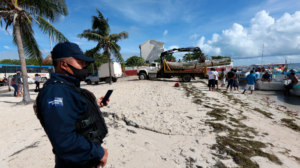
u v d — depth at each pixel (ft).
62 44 3.51
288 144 10.94
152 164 8.20
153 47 195.93
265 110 20.16
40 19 25.23
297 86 29.94
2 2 23.50
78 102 3.14
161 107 20.29
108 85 49.75
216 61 53.26
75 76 3.63
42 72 79.10
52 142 2.71
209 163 8.39
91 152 2.98
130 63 146.72
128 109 19.12
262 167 8.16
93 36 48.34
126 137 11.39
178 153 9.30
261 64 69.82
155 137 11.48
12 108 22.54
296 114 18.88
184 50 53.98
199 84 46.50
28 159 8.82
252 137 11.72
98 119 3.69
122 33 50.55
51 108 2.77
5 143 11.10
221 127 13.16
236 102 24.02
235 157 8.93
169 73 54.90
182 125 13.47
